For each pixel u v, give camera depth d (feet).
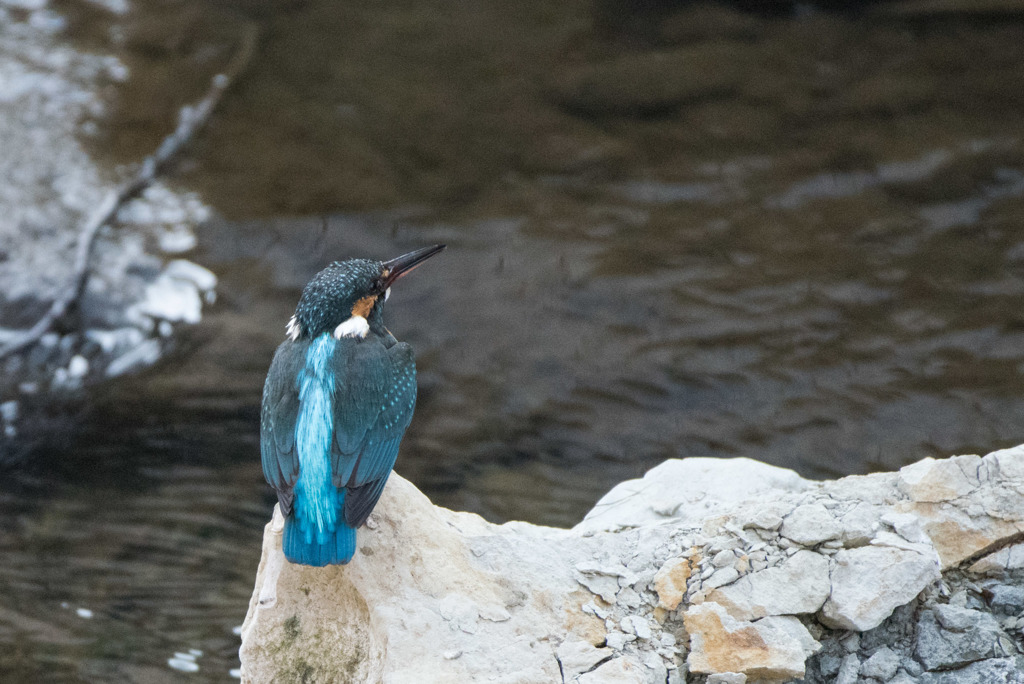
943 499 23.68
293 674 22.06
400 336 50.60
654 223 56.54
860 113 62.49
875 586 22.02
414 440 44.73
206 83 67.97
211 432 44.68
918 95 63.21
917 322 49.21
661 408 46.09
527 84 67.15
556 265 54.03
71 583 37.19
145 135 63.62
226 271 54.03
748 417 45.21
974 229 54.19
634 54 68.49
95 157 61.77
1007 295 50.16
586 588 22.76
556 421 45.62
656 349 49.01
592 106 65.00
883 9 69.87
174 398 46.50
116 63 69.56
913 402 45.16
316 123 64.69
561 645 21.34
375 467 22.13
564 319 50.98
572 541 23.99
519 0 74.23
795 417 45.03
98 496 41.42
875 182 57.72
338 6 75.31
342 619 22.04
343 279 24.35
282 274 53.83
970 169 57.72
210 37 72.28
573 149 62.03
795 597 22.16
